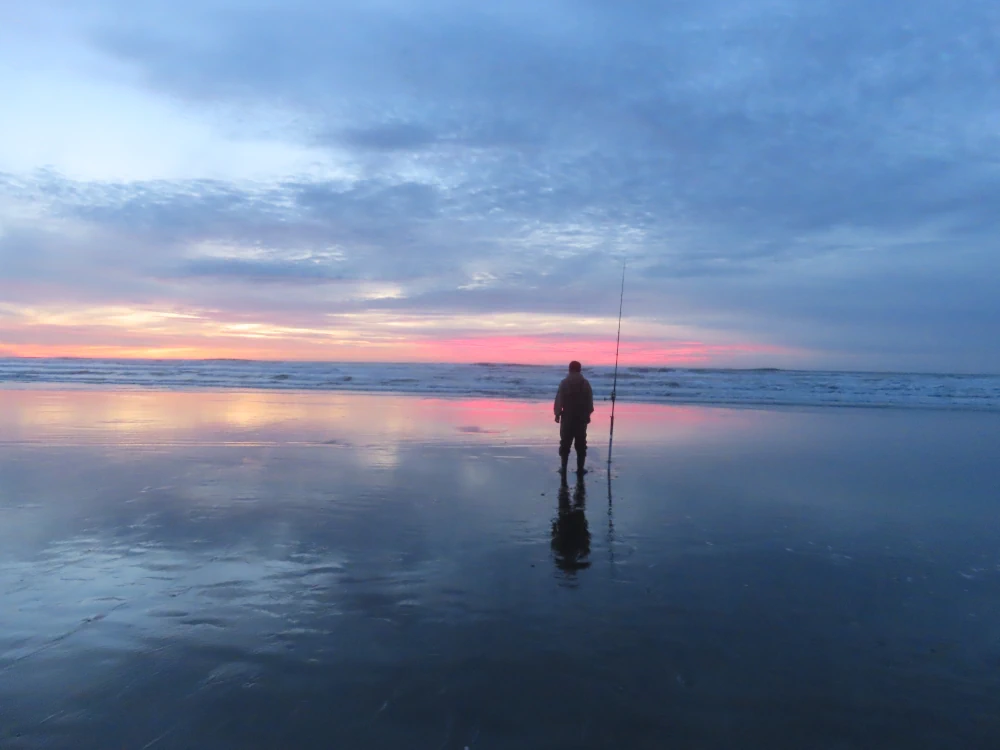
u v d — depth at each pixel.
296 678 3.16
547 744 2.67
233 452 9.46
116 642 3.50
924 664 3.37
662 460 9.32
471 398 19.70
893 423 14.33
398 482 7.61
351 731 2.74
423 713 2.88
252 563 4.77
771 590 4.38
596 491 7.28
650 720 2.85
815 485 7.69
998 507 6.68
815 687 3.13
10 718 2.79
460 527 5.79
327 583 4.40
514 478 7.94
